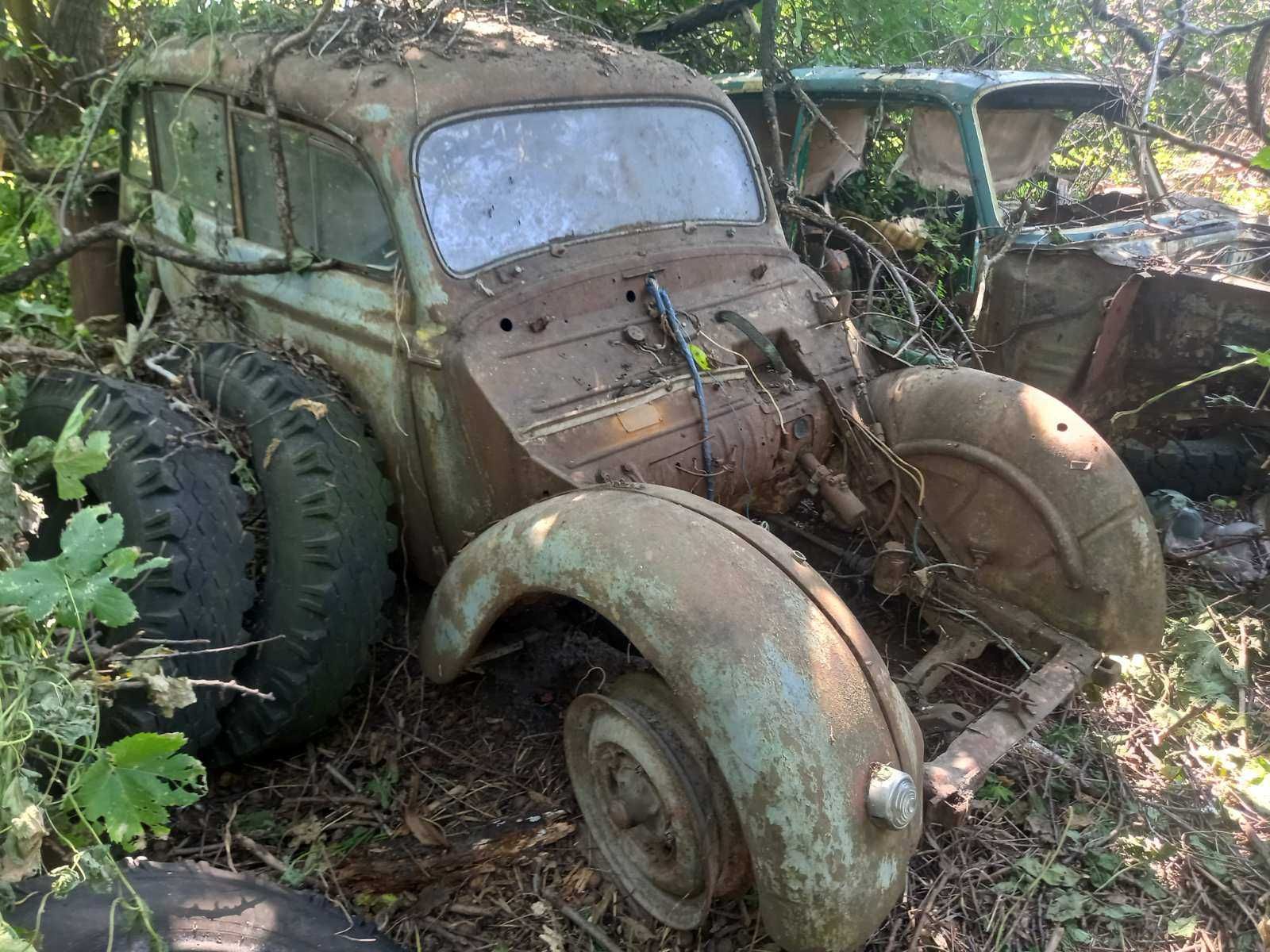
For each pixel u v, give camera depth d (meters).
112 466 2.57
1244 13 7.23
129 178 4.16
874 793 1.98
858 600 3.54
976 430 3.14
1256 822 2.79
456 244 2.83
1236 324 3.92
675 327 3.01
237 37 3.45
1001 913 2.46
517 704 3.06
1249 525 4.17
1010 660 3.26
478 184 2.91
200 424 2.80
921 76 4.85
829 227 4.55
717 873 2.19
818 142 5.38
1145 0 7.03
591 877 2.51
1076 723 3.13
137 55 3.89
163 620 2.42
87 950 1.77
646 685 2.35
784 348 3.34
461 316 2.77
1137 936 2.43
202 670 2.48
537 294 2.88
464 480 2.81
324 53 3.10
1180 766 2.96
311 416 2.82
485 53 3.11
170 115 3.71
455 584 2.54
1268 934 2.38
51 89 5.51
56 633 2.02
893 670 3.24
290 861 2.51
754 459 3.06
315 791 2.79
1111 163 5.59
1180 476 4.39
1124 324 4.11
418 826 2.61
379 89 2.87
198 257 3.21
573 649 3.21
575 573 2.23
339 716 3.00
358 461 2.84
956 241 4.86
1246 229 4.86
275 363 2.97
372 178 2.84
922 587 3.16
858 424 3.29
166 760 1.72
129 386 2.80
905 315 4.70
